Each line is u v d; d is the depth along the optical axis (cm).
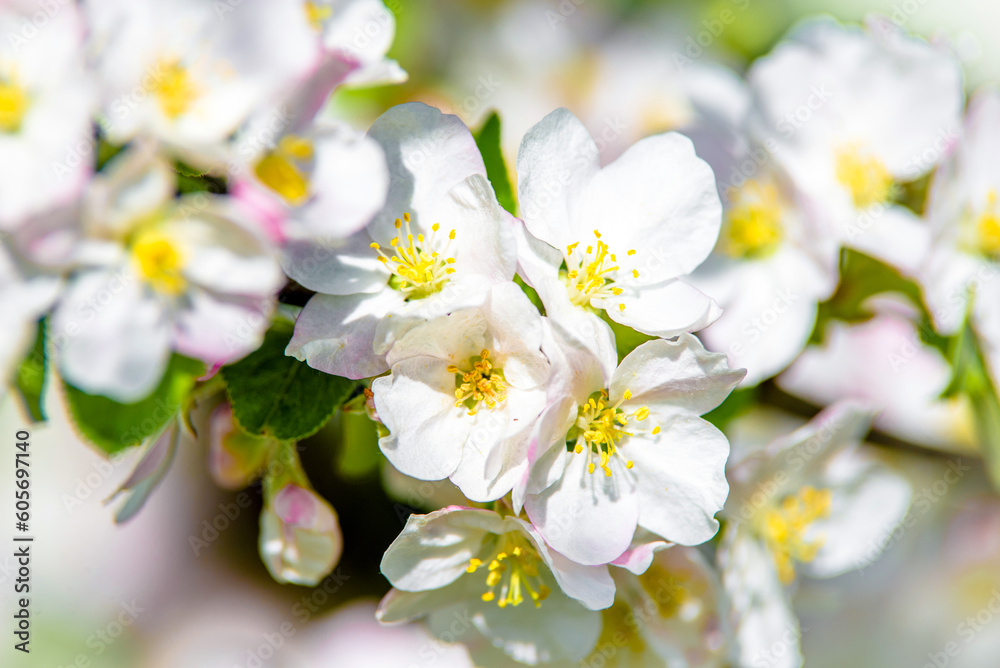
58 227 36
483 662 43
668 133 41
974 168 45
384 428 40
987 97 45
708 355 39
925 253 44
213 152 36
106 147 37
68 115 36
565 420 39
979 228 45
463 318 39
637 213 41
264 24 37
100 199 36
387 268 40
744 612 44
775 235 46
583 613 42
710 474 40
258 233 36
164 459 41
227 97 37
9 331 36
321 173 37
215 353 37
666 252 41
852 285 45
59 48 36
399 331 39
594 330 40
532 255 40
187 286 37
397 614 41
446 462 39
